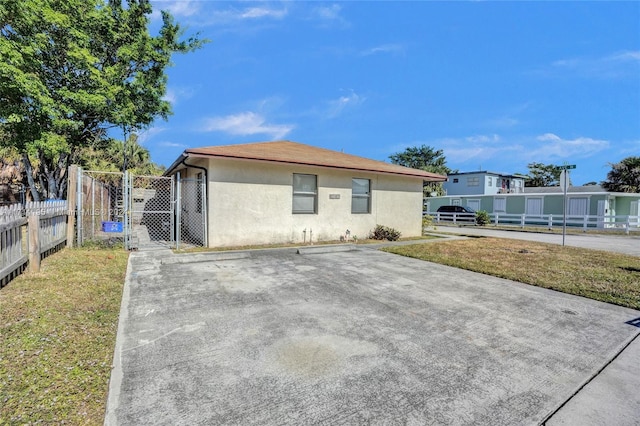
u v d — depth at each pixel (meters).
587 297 4.94
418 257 8.08
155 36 12.44
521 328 3.70
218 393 2.31
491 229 19.50
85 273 5.25
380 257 8.10
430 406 2.24
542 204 23.36
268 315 3.91
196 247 8.58
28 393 2.18
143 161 21.98
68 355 2.73
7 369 2.43
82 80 10.50
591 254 8.84
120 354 2.83
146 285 5.08
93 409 2.08
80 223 7.69
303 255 8.16
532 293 5.14
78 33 9.91
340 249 9.05
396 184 12.41
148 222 14.07
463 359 2.93
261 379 2.51
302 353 2.96
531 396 2.39
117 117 11.06
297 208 10.10
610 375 2.73
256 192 9.23
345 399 2.29
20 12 8.69
